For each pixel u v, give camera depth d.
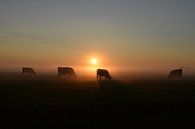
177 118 21.50
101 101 29.84
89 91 39.94
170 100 30.52
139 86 49.00
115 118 21.50
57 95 34.81
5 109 24.52
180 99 31.34
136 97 33.34
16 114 22.59
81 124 19.59
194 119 21.25
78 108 25.42
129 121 20.55
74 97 33.12
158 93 37.72
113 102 29.06
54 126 18.98
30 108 25.12
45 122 20.06
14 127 18.62
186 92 38.97
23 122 20.00
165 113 23.44
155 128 18.75
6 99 30.39
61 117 21.75
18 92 37.19
